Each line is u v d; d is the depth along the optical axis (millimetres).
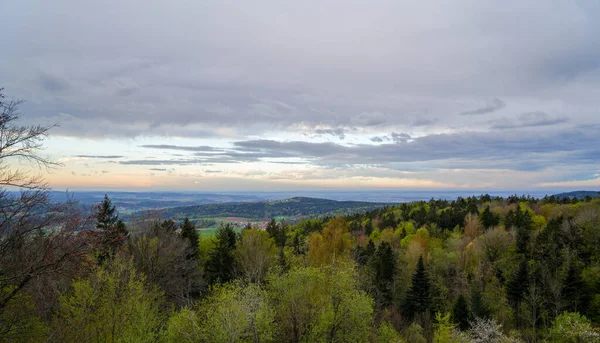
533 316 40656
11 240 12328
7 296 13727
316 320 22875
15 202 12367
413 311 46656
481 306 42406
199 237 52125
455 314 42688
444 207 121625
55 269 13289
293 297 23172
